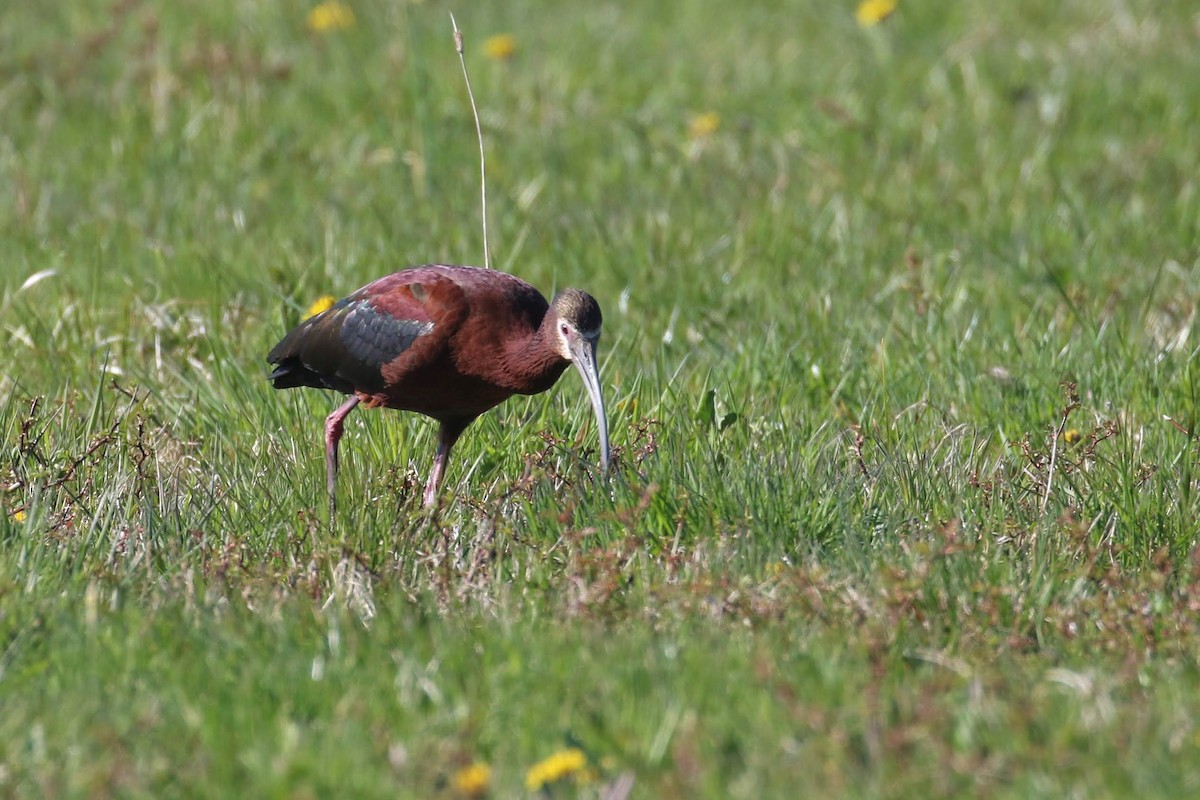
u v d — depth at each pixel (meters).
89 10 23.34
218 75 19.89
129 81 19.80
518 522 9.81
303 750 6.93
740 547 9.24
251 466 10.63
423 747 7.02
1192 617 8.40
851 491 9.98
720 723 7.18
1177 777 6.74
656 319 13.33
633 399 11.41
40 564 8.97
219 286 13.59
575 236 15.10
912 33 22.14
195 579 8.89
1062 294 13.03
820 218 15.54
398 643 8.16
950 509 9.82
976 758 6.88
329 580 8.97
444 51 21.19
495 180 17.00
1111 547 9.35
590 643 8.00
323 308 12.66
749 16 23.14
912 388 12.01
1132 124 18.33
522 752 7.08
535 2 23.92
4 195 16.66
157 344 12.59
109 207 16.19
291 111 19.09
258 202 16.39
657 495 9.70
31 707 7.38
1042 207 15.86
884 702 7.26
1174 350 12.30
